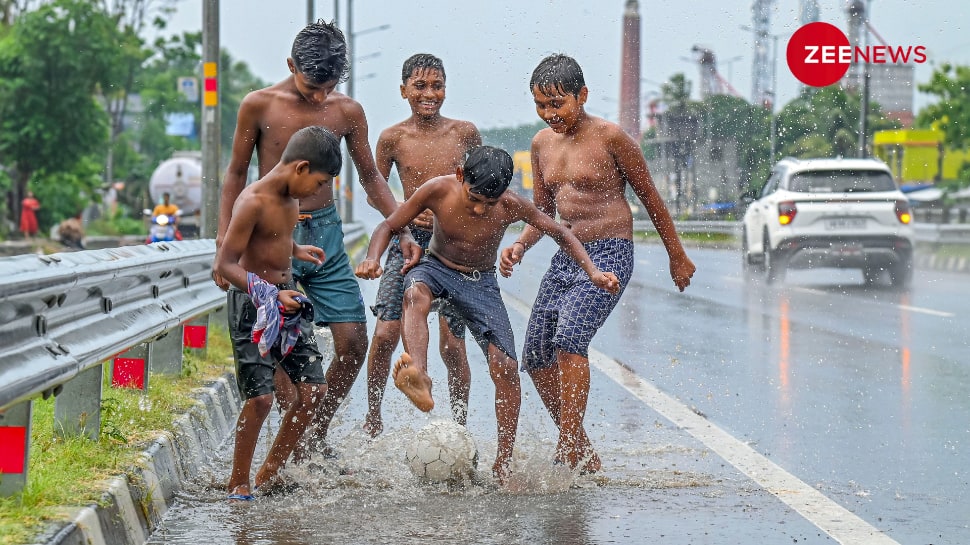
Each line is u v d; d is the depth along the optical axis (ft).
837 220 136.87
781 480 42.39
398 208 43.68
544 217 43.62
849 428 52.75
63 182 316.60
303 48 44.39
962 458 46.32
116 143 410.31
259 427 39.27
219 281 39.91
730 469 44.32
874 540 34.63
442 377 59.72
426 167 52.65
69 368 32.81
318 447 44.80
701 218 419.95
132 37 396.57
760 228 146.10
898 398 61.16
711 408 58.18
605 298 43.62
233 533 34.45
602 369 72.43
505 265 44.75
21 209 319.47
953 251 208.95
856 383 66.39
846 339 87.76
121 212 400.47
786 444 49.11
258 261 39.52
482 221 43.06
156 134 465.88
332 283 45.88
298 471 41.78
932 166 363.56
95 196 328.90
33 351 31.04
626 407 58.59
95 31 308.40
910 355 78.64
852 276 157.07
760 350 81.61
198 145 515.09
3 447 30.99
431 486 40.60
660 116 469.16
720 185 437.99
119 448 38.40
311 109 45.44
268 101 45.06
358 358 46.16
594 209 45.03
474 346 83.92
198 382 55.11
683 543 33.96
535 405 57.57
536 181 47.88
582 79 45.42
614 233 44.88
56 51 303.68
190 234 303.68
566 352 42.96
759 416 55.83
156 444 39.55
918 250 213.46
